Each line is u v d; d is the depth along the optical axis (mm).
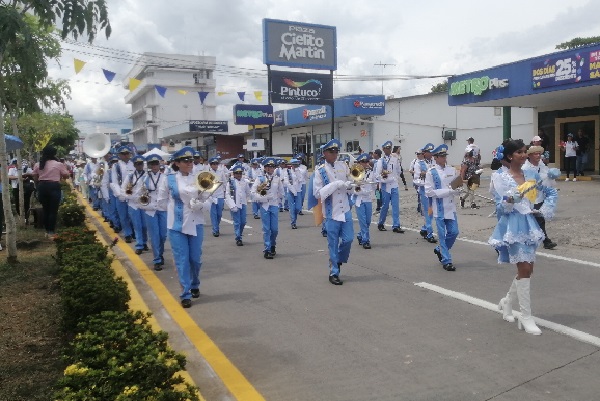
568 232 10695
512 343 5156
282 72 25844
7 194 8773
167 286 8016
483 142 36500
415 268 8508
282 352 5168
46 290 7305
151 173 9305
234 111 31359
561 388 4180
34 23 9773
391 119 35750
